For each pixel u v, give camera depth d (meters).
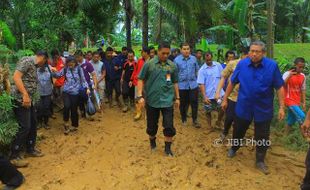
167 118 6.87
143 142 7.99
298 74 8.61
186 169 6.49
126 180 6.11
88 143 8.02
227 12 13.66
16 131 6.80
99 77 10.91
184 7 13.04
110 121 9.83
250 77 6.38
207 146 7.73
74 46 16.94
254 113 6.46
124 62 11.11
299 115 8.53
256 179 6.29
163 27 22.02
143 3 14.05
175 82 7.02
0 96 6.78
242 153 7.38
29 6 13.91
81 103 9.88
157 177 6.19
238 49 13.41
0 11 13.79
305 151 8.02
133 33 31.22
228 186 5.97
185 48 9.03
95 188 5.87
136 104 9.90
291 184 6.21
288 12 30.84
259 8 16.39
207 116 9.05
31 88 6.96
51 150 7.62
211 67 8.86
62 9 14.97
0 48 11.34
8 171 5.81
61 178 6.21
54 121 9.69
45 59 7.14
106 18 16.59
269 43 10.77
